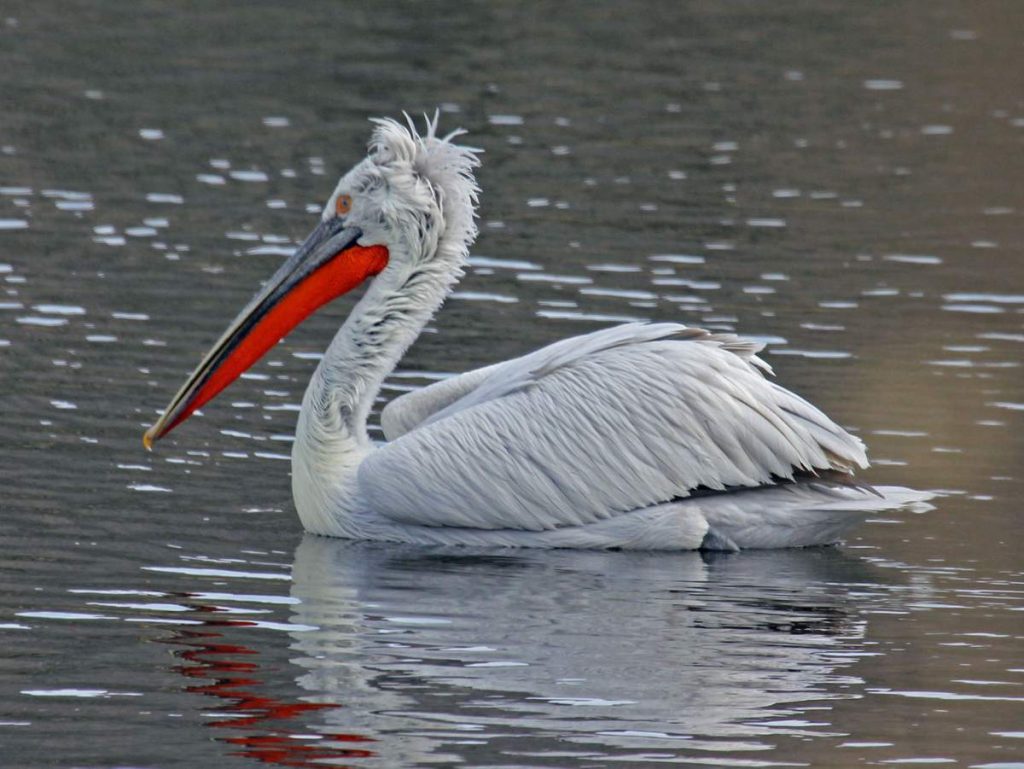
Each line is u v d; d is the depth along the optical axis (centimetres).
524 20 3847
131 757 902
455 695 992
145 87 3062
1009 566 1259
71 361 1659
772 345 1811
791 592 1201
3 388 1566
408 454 1303
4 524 1256
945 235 2362
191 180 2484
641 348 1333
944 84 3434
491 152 2720
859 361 1766
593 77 3325
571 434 1302
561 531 1304
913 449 1501
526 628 1112
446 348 1745
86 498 1322
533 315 1881
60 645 1050
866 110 3188
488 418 1313
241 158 2623
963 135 3027
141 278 1981
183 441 1474
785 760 919
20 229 2178
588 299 1958
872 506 1286
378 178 1382
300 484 1330
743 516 1301
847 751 931
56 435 1456
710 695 1006
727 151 2827
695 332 1355
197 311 1855
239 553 1244
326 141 2747
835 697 1005
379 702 980
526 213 2375
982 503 1386
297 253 1402
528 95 3138
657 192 2536
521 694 998
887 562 1270
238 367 1392
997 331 1902
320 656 1048
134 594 1142
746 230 2344
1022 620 1148
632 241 2253
